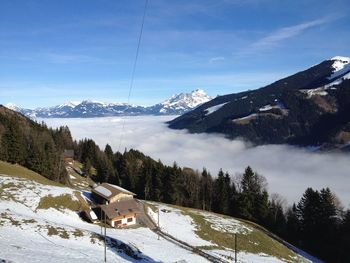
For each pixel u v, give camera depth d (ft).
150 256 239.30
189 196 531.50
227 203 508.12
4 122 655.35
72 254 187.83
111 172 582.76
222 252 297.53
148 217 359.66
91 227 296.71
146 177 515.50
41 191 339.98
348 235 409.28
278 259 328.49
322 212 440.86
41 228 231.71
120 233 292.40
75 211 329.52
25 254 155.94
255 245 350.84
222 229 371.76
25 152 492.54
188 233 340.39
